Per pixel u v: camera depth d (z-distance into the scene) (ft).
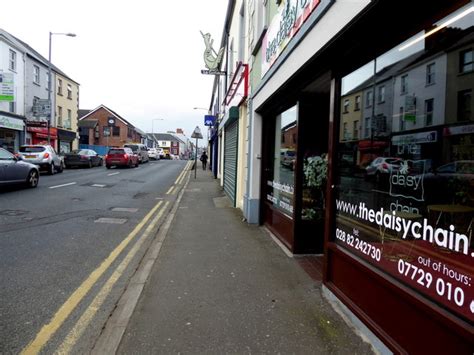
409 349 8.02
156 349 9.06
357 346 9.29
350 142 11.30
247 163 26.71
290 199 18.76
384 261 9.30
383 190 9.45
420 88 8.14
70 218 25.49
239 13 35.68
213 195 41.86
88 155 86.89
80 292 12.69
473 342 6.25
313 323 10.46
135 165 98.22
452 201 7.14
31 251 17.33
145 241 20.10
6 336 9.71
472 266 6.56
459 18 7.04
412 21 8.29
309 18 12.41
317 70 13.67
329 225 12.31
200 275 14.46
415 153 8.28
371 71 10.19
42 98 89.81
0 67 71.56
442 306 7.26
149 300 11.99
